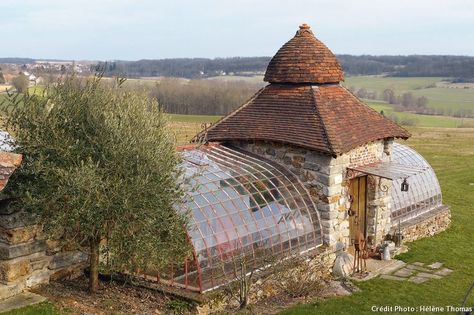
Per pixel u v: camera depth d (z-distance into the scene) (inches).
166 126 551.8
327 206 720.3
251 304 590.6
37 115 497.7
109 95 539.5
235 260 605.9
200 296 554.9
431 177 1042.7
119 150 495.5
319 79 791.7
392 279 716.7
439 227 1008.9
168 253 531.8
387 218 853.2
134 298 566.9
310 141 717.3
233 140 810.8
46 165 485.1
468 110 3651.6
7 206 550.9
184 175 614.2
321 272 701.3
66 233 548.4
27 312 514.0
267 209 675.4
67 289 585.9
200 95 2426.2
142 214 498.9
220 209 629.9
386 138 816.3
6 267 558.3
